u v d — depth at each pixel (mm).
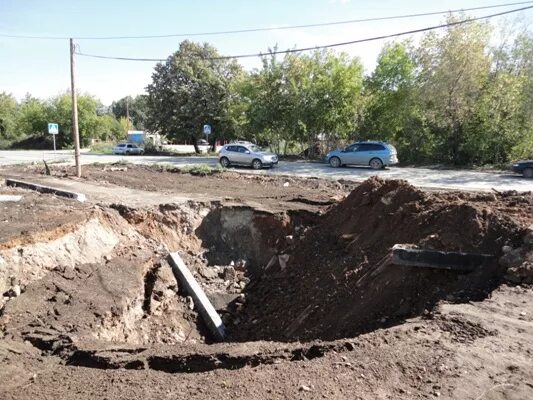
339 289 9141
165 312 9781
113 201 14531
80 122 59438
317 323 8766
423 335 5473
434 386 4367
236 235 13570
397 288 7910
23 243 9227
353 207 11906
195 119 43844
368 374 4621
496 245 7840
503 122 25719
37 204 12992
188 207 14180
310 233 12234
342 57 32062
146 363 5871
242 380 4801
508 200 10328
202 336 9820
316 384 4496
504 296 6531
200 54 45719
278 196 15875
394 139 31594
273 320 9945
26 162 30219
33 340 6789
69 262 9781
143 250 11867
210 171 23016
